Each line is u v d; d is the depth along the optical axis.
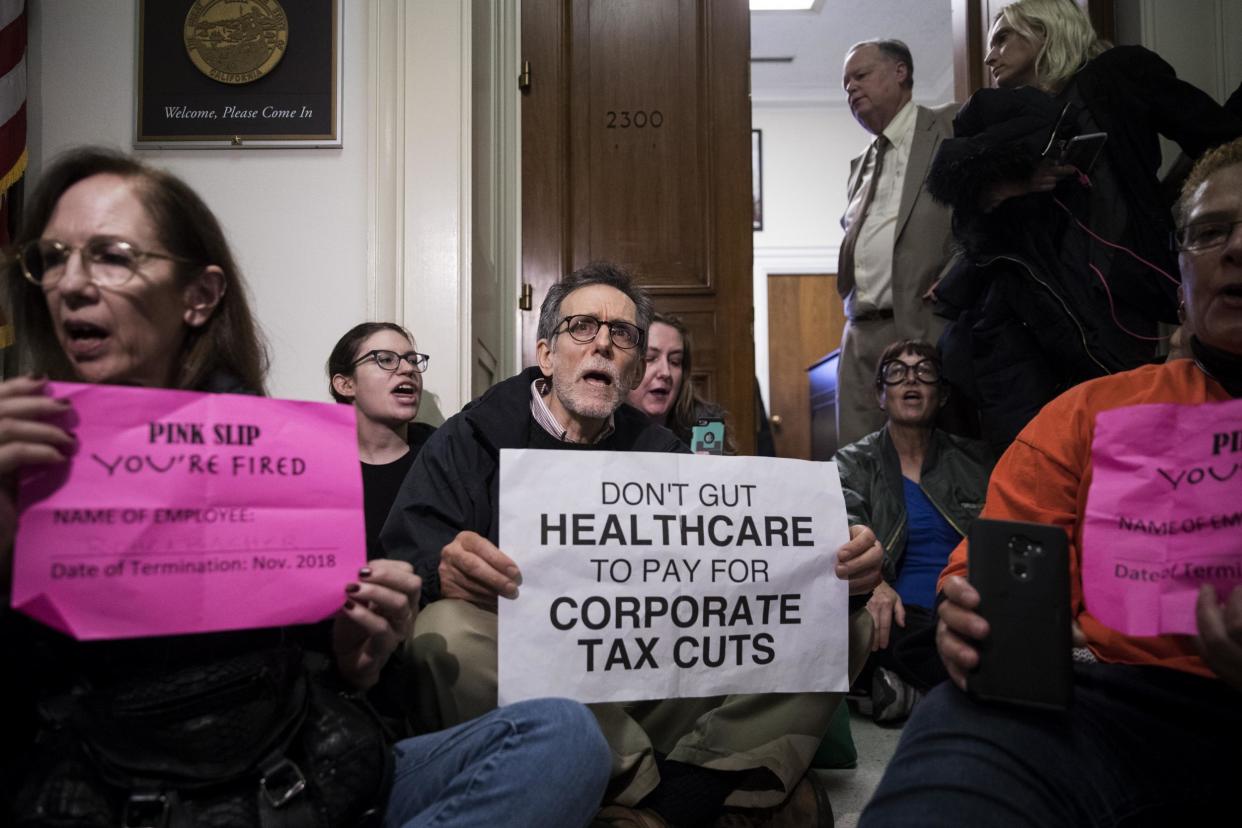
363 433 2.22
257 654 0.83
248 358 0.98
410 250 2.36
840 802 1.58
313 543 0.88
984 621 0.80
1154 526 0.82
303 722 0.83
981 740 0.77
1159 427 0.84
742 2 3.02
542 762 0.90
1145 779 0.81
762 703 1.32
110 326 0.84
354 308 2.38
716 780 1.26
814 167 6.90
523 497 1.17
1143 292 2.03
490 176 2.69
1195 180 0.94
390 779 0.87
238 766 0.77
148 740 0.75
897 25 6.14
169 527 0.81
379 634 0.92
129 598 0.79
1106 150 2.10
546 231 2.95
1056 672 0.78
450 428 1.52
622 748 1.20
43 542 0.77
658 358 2.27
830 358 5.43
